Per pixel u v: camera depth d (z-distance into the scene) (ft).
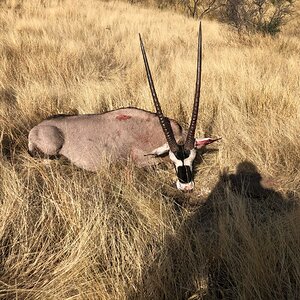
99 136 15.88
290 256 10.26
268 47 39.32
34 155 16.14
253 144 17.30
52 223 11.75
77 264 10.14
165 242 11.20
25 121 19.43
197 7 77.00
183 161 14.02
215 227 12.42
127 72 29.35
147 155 15.17
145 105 20.47
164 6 80.18
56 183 13.87
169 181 15.69
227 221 11.84
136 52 35.47
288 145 17.01
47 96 21.70
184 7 79.05
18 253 10.73
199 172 16.46
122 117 15.94
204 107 20.94
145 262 10.44
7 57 30.14
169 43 41.81
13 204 12.10
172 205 13.79
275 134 17.70
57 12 55.11
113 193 13.78
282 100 21.06
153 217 12.51
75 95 22.57
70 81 25.53
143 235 11.74
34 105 20.83
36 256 10.79
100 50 36.35
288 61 31.71
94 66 29.78
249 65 27.76
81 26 47.09
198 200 14.92
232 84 23.86
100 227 11.10
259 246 10.53
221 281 10.57
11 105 21.44
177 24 56.90
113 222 12.03
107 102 21.35
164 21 58.80
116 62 33.58
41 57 29.60
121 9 67.31
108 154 15.74
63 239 11.25
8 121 18.57
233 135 18.11
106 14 58.39
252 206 14.21
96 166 15.78
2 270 10.30
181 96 21.95
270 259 10.15
